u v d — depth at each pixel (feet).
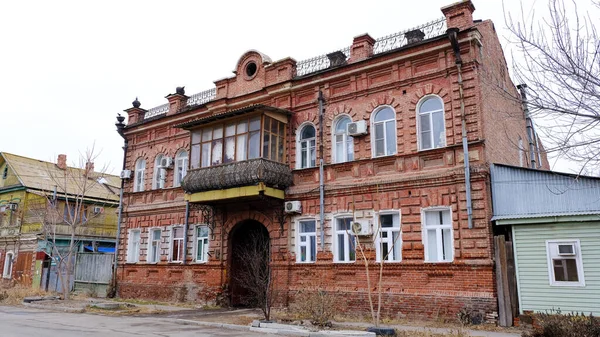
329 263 54.80
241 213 64.69
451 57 50.60
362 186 53.98
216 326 45.73
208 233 68.54
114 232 116.88
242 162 58.65
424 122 52.24
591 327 33.47
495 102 52.11
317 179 58.29
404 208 50.80
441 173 48.75
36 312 58.59
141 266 76.43
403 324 45.42
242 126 60.95
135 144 83.97
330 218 55.93
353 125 55.52
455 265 46.26
